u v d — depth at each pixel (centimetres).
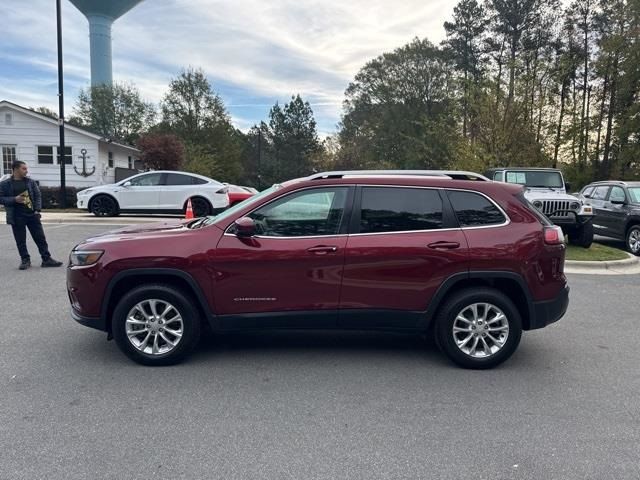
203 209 1636
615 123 3238
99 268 435
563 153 2712
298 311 443
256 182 6328
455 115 2073
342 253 437
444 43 4603
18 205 828
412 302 444
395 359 474
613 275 918
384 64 5253
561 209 1123
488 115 1798
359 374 434
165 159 2812
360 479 280
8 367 436
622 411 368
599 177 3375
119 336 440
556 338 542
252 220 432
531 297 446
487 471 289
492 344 451
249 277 437
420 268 439
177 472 283
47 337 517
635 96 3119
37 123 2298
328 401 379
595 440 325
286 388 402
